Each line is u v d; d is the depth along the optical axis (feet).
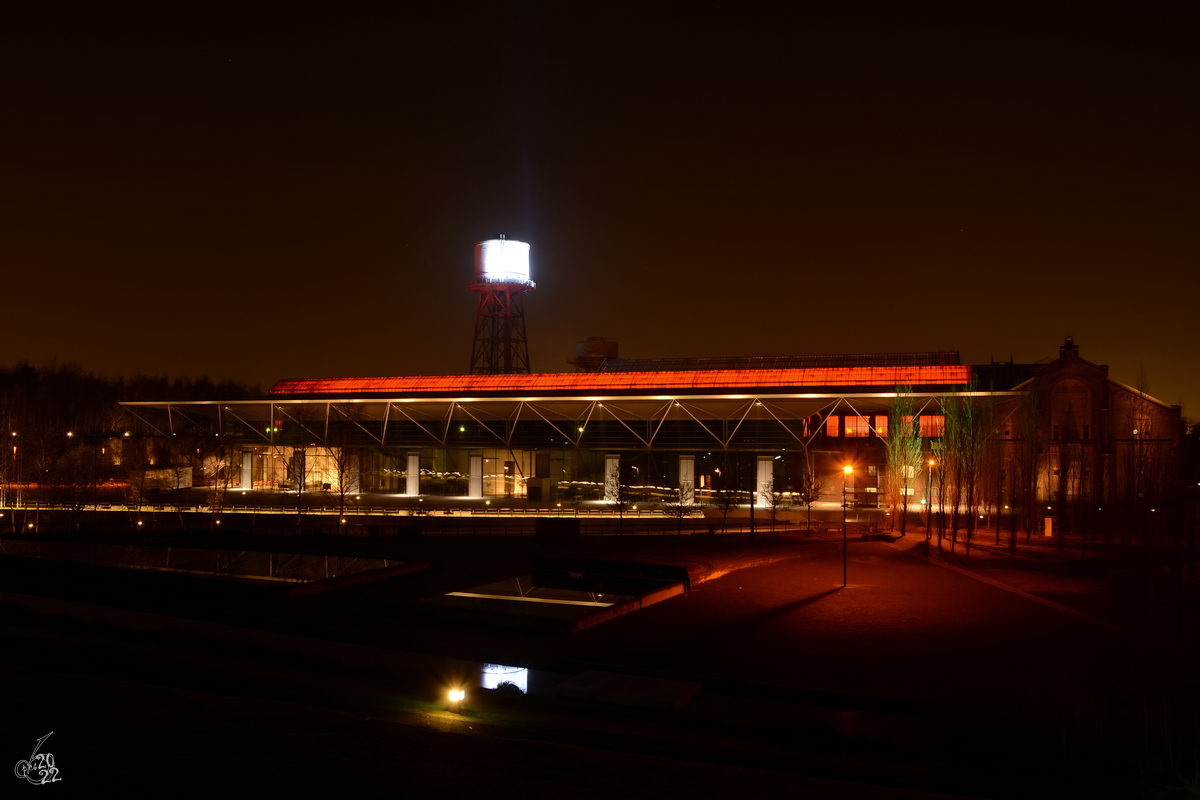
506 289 417.28
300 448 327.06
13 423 355.56
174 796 34.73
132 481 335.47
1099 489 237.66
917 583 145.48
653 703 81.30
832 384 288.92
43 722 44.21
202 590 140.67
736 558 174.70
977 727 73.46
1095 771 64.80
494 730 70.79
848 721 77.87
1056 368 281.74
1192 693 83.35
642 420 314.76
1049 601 129.90
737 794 46.55
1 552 184.24
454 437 333.42
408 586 147.54
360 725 54.08
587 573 148.56
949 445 260.01
